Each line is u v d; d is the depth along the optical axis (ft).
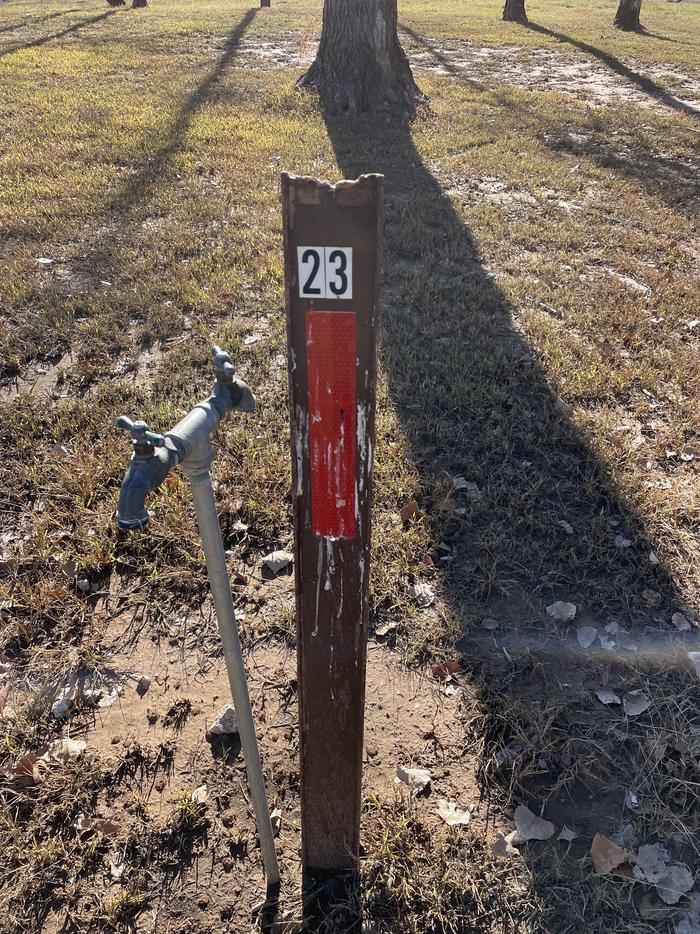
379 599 9.66
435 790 7.82
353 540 5.20
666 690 8.73
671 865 7.12
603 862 7.09
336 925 6.83
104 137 28.17
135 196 22.18
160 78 39.01
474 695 8.68
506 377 13.97
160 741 8.23
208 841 7.41
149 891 7.05
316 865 7.18
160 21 61.72
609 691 8.71
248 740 5.95
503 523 10.94
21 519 11.00
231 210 21.40
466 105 34.47
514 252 19.44
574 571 10.24
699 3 108.27
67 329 15.11
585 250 19.77
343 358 4.53
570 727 8.34
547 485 11.64
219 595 5.24
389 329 15.53
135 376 14.08
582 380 13.91
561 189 24.04
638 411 13.38
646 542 10.61
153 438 4.26
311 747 6.30
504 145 28.30
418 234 19.74
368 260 4.19
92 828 7.45
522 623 9.57
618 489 11.42
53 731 8.34
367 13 31.04
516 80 42.55
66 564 10.07
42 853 7.18
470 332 15.48
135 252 18.56
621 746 8.18
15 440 12.40
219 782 7.89
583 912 6.83
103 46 48.62
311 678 5.92
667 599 9.90
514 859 7.20
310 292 4.35
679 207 23.22
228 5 80.89
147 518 4.34
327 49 32.71
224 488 11.27
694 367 14.57
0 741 8.15
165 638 9.37
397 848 7.32
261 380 13.97
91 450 12.03
